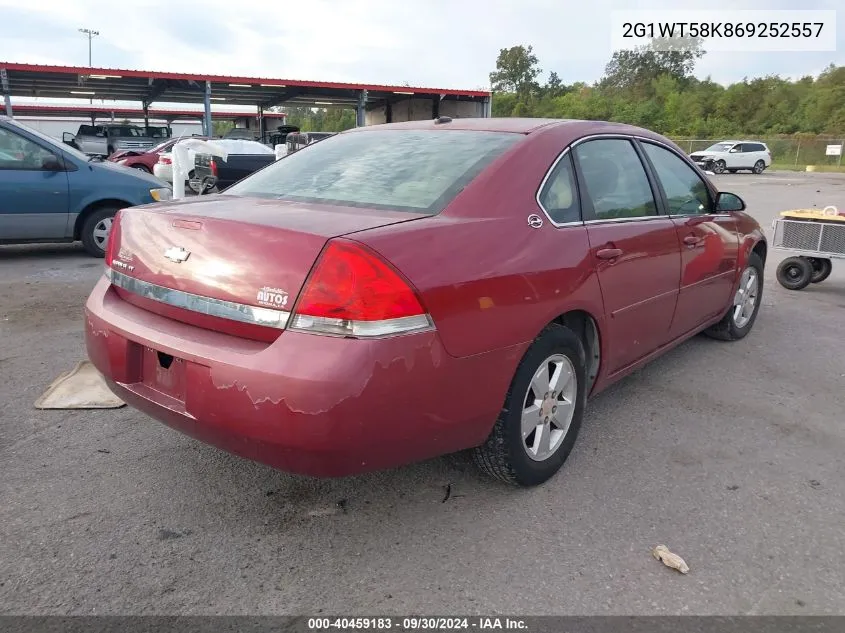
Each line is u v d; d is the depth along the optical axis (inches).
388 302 88.6
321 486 120.4
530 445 118.3
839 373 182.7
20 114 1820.9
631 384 173.0
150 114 1924.2
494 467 114.0
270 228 94.1
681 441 140.7
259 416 88.8
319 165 133.2
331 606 90.7
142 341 103.3
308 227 94.0
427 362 92.7
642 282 141.1
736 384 173.6
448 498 117.3
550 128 130.6
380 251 89.9
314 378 85.7
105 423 143.1
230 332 95.4
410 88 1275.8
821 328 227.6
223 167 651.5
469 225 104.2
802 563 101.2
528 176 118.0
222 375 91.5
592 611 90.5
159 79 1127.0
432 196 110.0
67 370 173.6
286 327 89.3
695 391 168.6
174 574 96.2
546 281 111.5
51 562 97.9
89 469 124.2
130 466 125.7
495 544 104.6
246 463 127.6
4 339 197.8
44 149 312.0
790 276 291.4
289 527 108.1
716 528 109.7
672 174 165.3
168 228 105.4
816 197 796.6
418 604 91.4
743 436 143.5
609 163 141.0
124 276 112.2
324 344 87.0
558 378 119.6
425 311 92.3
